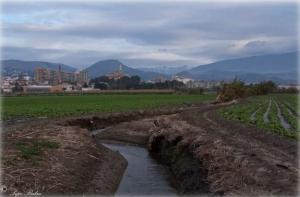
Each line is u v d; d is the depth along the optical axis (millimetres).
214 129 42500
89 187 24406
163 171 33000
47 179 21797
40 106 83188
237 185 20156
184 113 68188
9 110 70375
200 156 28422
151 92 193875
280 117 64875
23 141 30031
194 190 23859
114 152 38375
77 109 75375
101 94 175375
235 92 125188
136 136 51156
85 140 35844
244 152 26656
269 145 31891
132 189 26938
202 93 194750
